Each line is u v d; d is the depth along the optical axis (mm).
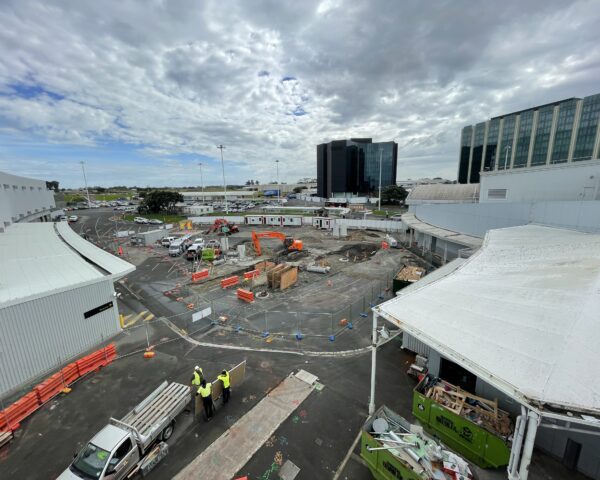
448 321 8922
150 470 9281
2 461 9797
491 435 8766
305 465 9469
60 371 13469
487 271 13172
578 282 9672
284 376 13969
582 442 8680
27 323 13836
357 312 20812
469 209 30500
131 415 10586
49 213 62188
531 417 5789
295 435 10617
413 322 9109
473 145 119625
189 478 9047
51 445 10398
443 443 10023
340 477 9078
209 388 11078
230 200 140500
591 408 5367
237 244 44531
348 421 11242
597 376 5984
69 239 28125
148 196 87312
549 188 28156
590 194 25297
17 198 42531
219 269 31719
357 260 34938
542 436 9602
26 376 13852
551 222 22703
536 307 8766
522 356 6887
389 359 15164
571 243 14891
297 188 196375
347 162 136375
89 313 16547
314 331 18297
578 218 20797
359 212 86938
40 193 56125
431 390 11023
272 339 17406
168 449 10031
